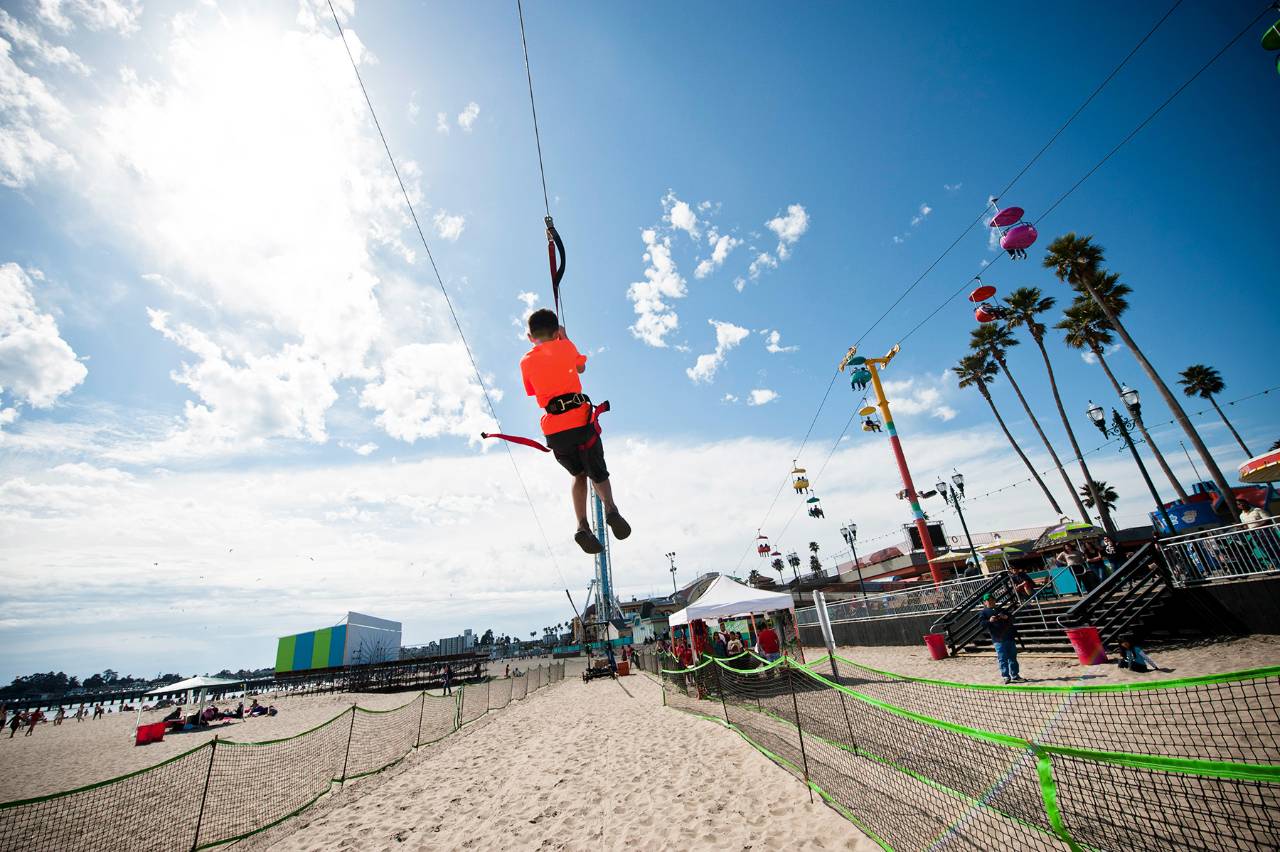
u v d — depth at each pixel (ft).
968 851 14.55
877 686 39.52
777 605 51.31
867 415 88.17
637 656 129.18
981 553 91.04
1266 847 12.21
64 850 30.17
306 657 198.49
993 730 24.56
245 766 49.73
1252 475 52.31
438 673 175.73
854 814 18.93
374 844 25.81
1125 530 97.55
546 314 10.05
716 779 26.96
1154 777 17.01
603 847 21.35
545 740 47.50
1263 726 19.58
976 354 122.21
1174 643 37.99
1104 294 91.40
